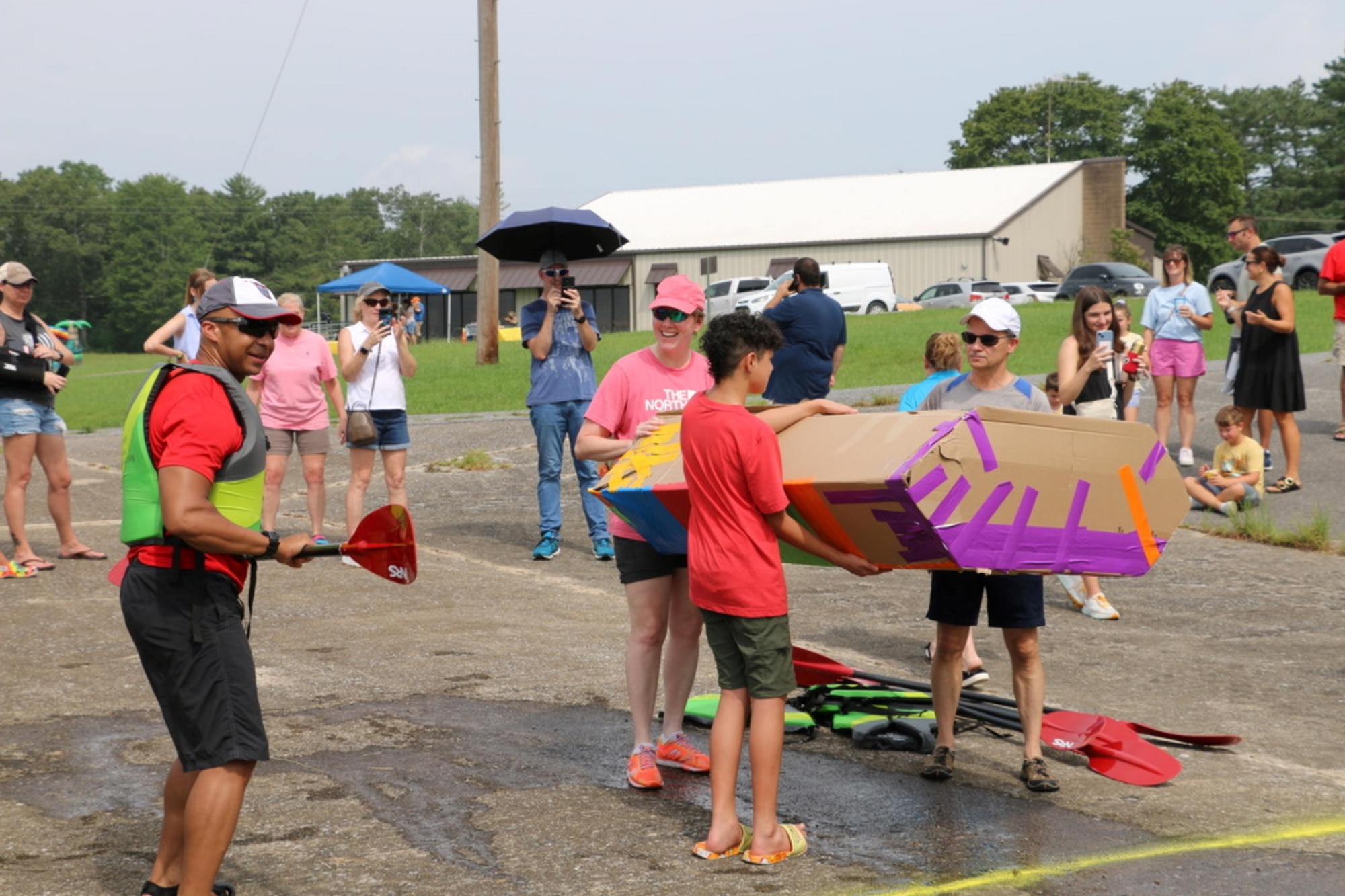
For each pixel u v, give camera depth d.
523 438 15.27
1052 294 45.88
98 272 125.31
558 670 6.42
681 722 5.14
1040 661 4.96
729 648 4.24
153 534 3.49
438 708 5.76
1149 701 6.11
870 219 53.94
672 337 5.43
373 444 9.27
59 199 125.62
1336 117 113.31
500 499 12.05
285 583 8.54
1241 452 10.44
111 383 34.62
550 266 9.31
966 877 3.97
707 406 4.26
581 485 9.54
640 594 4.92
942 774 4.94
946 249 51.12
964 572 4.89
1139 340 8.02
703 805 4.66
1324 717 5.88
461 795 4.68
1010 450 4.17
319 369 9.38
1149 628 7.58
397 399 9.28
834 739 5.55
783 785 4.90
